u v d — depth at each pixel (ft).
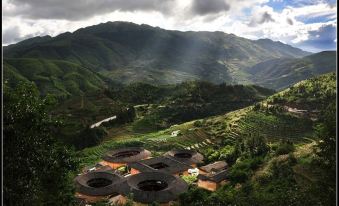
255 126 528.22
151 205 244.63
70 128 593.01
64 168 106.01
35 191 90.94
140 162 356.79
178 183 282.77
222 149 402.93
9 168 82.79
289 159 222.69
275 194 181.27
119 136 602.44
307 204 131.34
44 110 98.89
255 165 270.67
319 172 185.57
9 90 92.73
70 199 113.19
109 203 243.19
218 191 253.24
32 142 91.76
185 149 431.84
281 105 592.19
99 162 419.13
